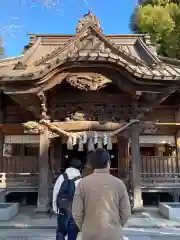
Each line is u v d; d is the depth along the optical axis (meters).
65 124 9.55
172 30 16.66
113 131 9.49
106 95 10.12
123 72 9.01
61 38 13.25
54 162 11.98
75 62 8.86
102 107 10.09
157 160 11.98
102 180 2.86
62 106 10.12
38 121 10.07
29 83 8.88
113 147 12.87
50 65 8.66
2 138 11.99
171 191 10.97
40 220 8.45
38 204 9.02
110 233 2.64
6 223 8.02
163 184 10.98
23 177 11.70
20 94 9.12
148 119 12.12
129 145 12.20
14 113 12.12
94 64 8.95
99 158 2.99
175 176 11.63
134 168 9.48
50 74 8.84
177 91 11.45
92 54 8.73
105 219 2.68
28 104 9.80
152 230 7.27
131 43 13.46
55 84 9.09
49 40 13.25
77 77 9.14
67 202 4.74
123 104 10.14
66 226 4.72
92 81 9.16
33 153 12.16
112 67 9.00
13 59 12.17
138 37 13.53
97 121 9.62
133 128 9.77
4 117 12.08
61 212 4.78
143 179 11.10
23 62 10.61
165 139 12.21
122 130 9.85
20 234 6.92
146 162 11.94
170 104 12.21
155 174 11.18
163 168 11.94
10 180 11.45
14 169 11.85
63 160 12.16
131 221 8.23
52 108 10.05
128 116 10.08
